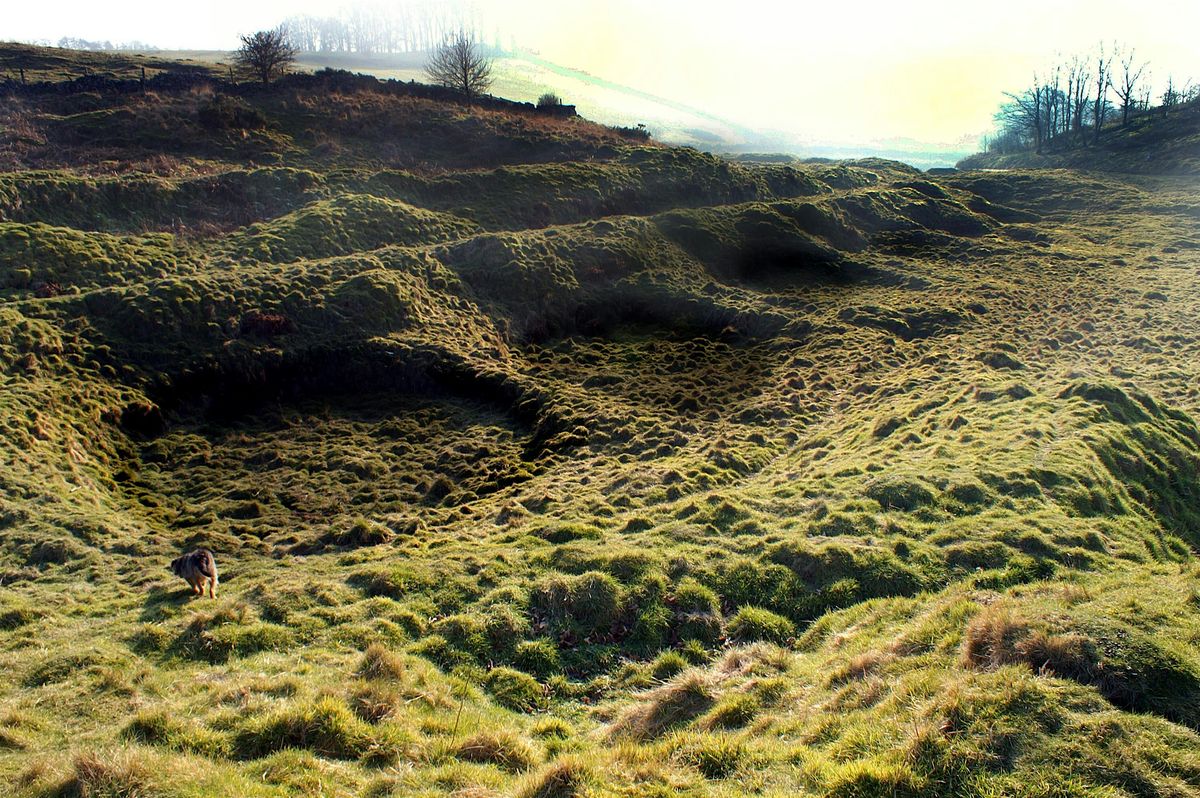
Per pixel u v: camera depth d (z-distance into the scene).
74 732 10.96
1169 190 86.06
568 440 30.84
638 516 20.58
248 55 92.06
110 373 33.69
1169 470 23.05
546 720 11.88
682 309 47.81
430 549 20.08
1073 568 14.81
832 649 12.98
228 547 23.12
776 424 31.23
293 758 9.34
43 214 47.19
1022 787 7.26
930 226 68.75
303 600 16.05
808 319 44.97
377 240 51.12
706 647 14.28
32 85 75.81
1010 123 168.00
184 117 69.12
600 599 15.29
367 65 189.75
